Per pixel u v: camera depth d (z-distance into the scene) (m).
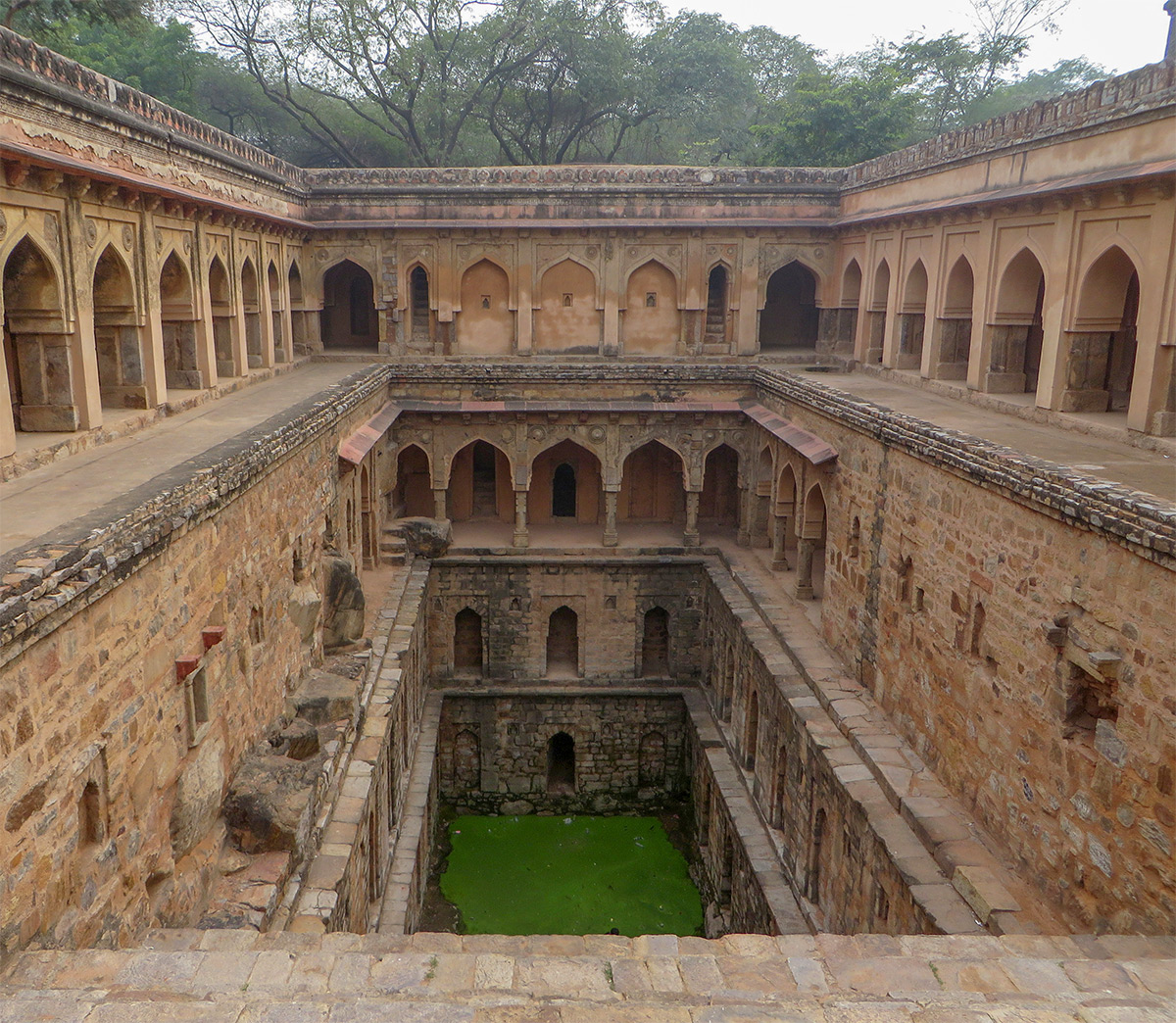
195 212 12.50
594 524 19.91
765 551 18.12
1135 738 6.62
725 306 19.67
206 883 7.59
